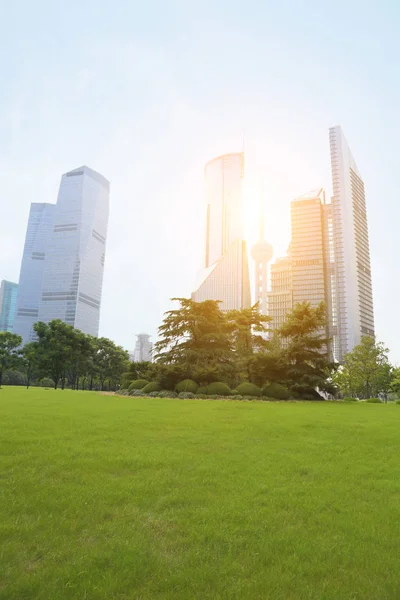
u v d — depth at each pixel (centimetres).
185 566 465
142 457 962
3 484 750
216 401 2994
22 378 9450
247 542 530
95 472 839
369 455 1072
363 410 2555
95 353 8269
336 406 3000
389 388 7306
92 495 690
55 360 6462
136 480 788
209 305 4512
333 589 425
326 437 1341
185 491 725
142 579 439
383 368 7206
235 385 4331
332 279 19488
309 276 19412
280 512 635
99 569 454
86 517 602
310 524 595
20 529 551
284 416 1905
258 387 4028
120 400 2817
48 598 402
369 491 758
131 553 487
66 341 6588
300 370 4141
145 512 628
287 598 412
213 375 3969
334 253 19825
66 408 2044
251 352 5097
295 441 1251
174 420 1625
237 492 728
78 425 1424
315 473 870
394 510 656
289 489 751
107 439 1188
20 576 440
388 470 914
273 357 4297
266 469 895
